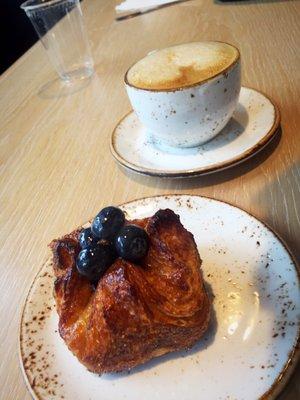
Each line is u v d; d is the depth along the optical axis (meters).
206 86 0.24
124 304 0.15
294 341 0.15
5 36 1.01
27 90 0.49
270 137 0.26
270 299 0.17
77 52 0.50
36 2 0.50
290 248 0.20
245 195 0.24
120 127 0.32
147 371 0.16
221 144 0.27
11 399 0.17
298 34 0.41
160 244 0.17
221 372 0.15
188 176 0.25
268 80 0.35
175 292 0.16
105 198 0.28
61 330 0.17
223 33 0.47
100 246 0.16
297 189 0.23
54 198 0.30
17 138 0.39
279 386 0.14
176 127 0.26
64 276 0.17
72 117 0.40
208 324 0.17
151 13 0.60
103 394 0.16
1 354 0.19
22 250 0.26
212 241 0.21
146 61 0.28
